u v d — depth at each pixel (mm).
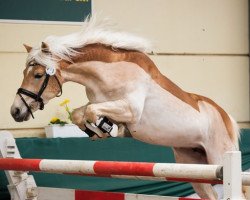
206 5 7988
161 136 5266
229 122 5641
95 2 7461
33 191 5234
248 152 7367
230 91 8062
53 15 7273
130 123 5043
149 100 5117
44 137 7090
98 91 5059
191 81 7879
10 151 5574
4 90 7055
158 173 3824
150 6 7727
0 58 7066
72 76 5082
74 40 5059
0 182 6203
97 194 4492
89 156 6711
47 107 7172
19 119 5082
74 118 5133
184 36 7867
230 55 8078
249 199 5914
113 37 5086
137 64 5074
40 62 5039
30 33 7191
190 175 3658
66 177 6543
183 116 5262
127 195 4250
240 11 8148
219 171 3514
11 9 7121
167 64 7770
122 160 6855
